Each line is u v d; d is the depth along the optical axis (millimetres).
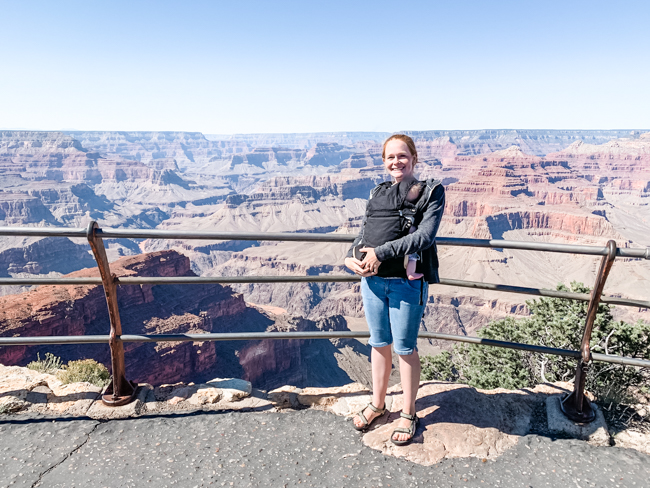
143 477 2746
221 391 3697
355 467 2846
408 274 2859
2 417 3344
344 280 3508
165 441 3104
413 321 3006
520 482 2740
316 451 3006
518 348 3453
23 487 2646
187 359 52500
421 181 2863
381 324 3131
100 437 3137
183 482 2705
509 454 3006
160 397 3646
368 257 2770
